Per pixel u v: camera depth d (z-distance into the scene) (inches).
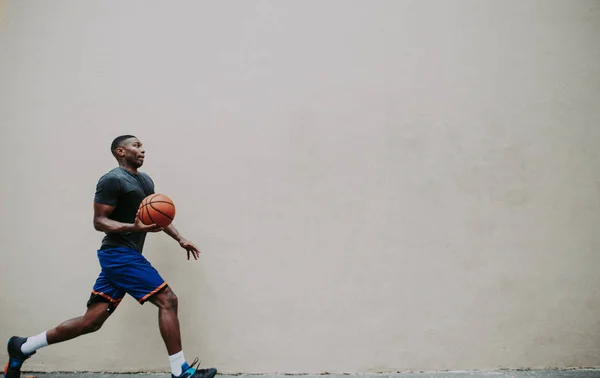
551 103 163.9
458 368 158.1
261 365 158.7
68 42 170.2
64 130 167.9
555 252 160.6
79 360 161.5
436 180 162.2
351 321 159.2
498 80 164.6
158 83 167.3
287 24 167.2
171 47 168.2
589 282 159.8
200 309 160.4
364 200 161.9
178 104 166.2
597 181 162.1
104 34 169.9
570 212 161.6
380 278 160.1
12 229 165.9
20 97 169.6
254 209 162.6
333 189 162.2
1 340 162.6
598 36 165.0
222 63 166.9
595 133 163.2
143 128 166.2
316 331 159.3
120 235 139.6
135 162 145.2
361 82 164.6
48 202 166.2
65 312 162.6
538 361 158.1
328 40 166.1
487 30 165.8
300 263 161.0
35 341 140.6
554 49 165.2
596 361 158.1
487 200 161.6
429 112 163.6
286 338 159.3
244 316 160.1
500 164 162.6
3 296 164.1
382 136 163.3
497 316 159.2
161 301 138.4
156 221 131.5
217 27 168.2
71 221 165.2
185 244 152.4
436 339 158.7
